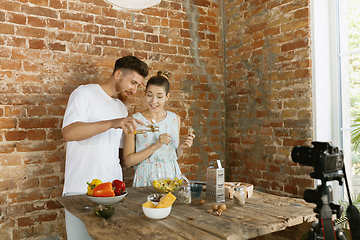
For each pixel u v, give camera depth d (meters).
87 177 1.95
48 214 2.34
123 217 1.34
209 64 3.12
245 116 2.96
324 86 2.41
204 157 3.06
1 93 2.19
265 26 2.75
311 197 1.19
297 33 2.47
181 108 2.94
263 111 2.77
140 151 2.24
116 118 1.98
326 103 2.41
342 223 1.92
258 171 2.82
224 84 3.21
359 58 2.27
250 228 1.17
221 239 1.08
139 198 1.68
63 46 2.41
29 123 2.28
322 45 2.41
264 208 1.46
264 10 2.76
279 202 1.58
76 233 1.74
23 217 2.25
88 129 1.78
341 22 2.39
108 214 1.31
